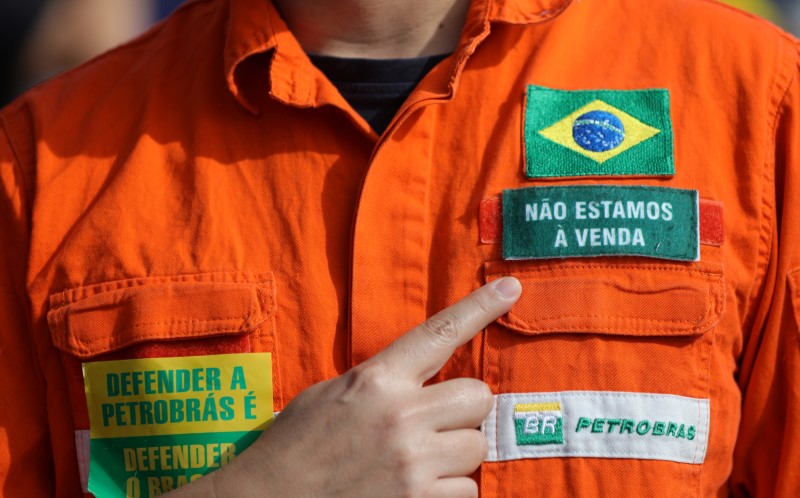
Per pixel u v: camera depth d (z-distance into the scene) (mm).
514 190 1245
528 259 1230
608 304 1218
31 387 1354
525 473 1216
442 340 1192
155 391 1255
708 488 1259
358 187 1282
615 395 1209
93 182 1345
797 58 1306
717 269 1227
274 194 1286
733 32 1320
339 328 1251
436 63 1333
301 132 1309
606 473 1208
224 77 1359
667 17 1347
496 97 1299
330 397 1190
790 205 1251
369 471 1167
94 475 1271
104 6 2963
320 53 1367
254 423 1246
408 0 1325
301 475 1172
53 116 1399
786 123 1273
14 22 2926
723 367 1246
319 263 1257
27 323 1353
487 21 1290
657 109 1275
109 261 1285
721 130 1269
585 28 1357
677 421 1211
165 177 1322
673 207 1229
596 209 1229
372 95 1329
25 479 1347
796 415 1254
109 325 1272
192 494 1187
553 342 1218
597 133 1262
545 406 1212
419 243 1253
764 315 1264
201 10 1488
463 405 1188
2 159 1383
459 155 1277
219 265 1263
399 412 1170
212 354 1251
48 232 1329
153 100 1381
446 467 1181
